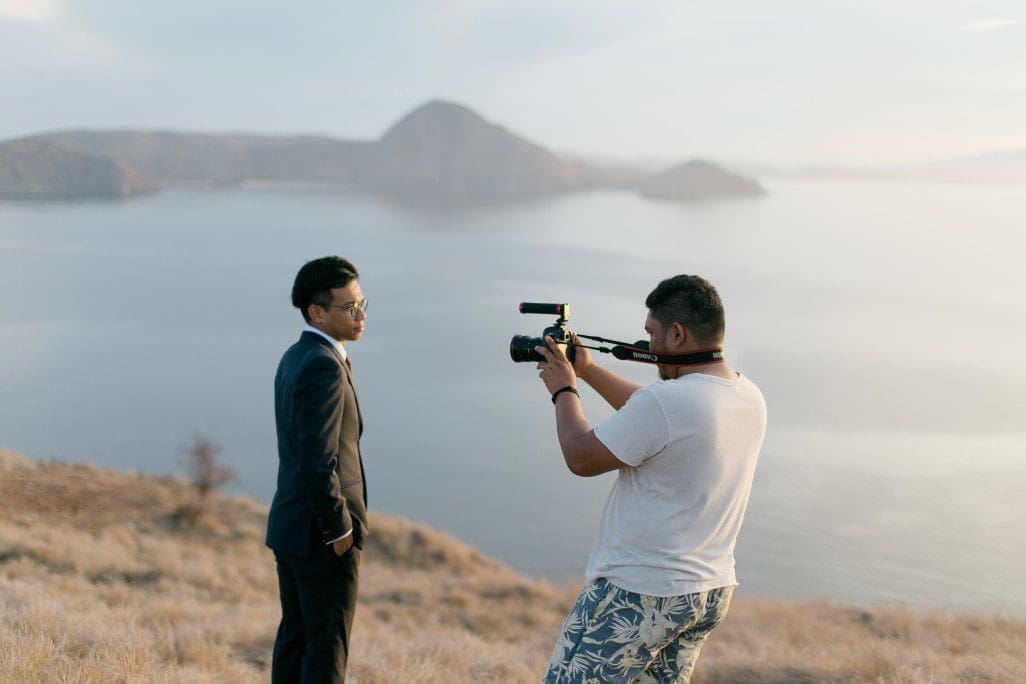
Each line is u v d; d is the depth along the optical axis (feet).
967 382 581.12
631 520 9.62
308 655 12.45
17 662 16.12
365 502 13.09
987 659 24.68
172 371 627.05
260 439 440.86
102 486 102.22
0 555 48.03
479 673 22.59
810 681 22.34
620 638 9.48
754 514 292.61
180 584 48.44
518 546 285.43
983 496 319.06
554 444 442.09
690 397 9.41
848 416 470.39
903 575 238.27
